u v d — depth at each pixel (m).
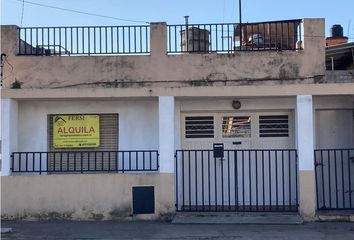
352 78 12.06
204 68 11.59
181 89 11.02
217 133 12.28
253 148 12.23
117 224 10.58
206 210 11.30
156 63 11.66
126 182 11.04
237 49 11.88
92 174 11.09
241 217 10.84
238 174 12.07
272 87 10.92
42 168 11.75
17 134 11.75
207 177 12.03
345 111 12.16
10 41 11.76
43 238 9.09
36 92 11.14
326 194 11.93
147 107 11.96
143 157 11.67
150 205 11.01
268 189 11.91
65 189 11.08
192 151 11.74
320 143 12.18
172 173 11.01
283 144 12.20
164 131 11.04
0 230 9.48
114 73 11.67
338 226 10.24
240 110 12.05
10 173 11.17
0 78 11.67
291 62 11.54
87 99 11.51
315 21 11.61
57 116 11.96
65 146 11.91
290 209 11.23
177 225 10.41
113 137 12.02
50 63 11.73
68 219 11.03
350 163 11.97
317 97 11.70
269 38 12.04
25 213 11.06
